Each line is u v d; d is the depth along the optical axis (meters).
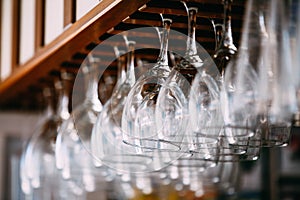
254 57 0.91
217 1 0.86
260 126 0.86
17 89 1.88
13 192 2.75
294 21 1.03
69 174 1.43
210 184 1.51
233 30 1.00
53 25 1.24
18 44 1.65
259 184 2.58
